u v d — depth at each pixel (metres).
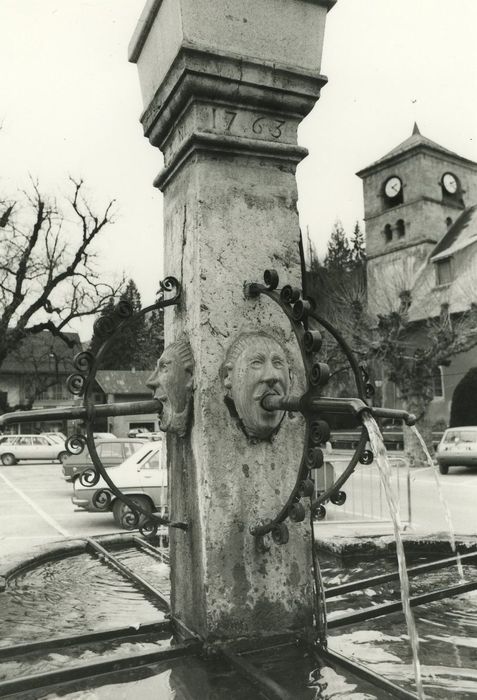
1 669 2.46
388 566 4.84
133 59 3.18
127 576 4.41
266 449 2.59
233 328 2.60
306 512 2.63
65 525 10.41
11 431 48.28
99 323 2.56
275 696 1.99
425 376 22.59
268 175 2.77
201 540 2.46
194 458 2.55
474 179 47.41
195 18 2.56
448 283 32.47
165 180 3.03
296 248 2.78
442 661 2.46
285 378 2.58
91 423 2.55
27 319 30.58
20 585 4.23
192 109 2.66
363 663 2.44
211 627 2.39
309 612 2.58
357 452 2.51
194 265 2.62
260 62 2.67
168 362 2.57
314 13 2.83
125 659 2.30
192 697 2.08
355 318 24.62
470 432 18.83
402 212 45.12
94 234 30.86
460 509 11.46
